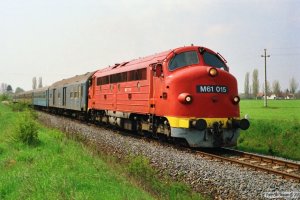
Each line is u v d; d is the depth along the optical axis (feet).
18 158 41.63
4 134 67.10
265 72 178.09
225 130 50.55
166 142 57.31
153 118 57.93
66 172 33.30
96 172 33.76
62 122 96.43
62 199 25.76
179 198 31.04
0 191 30.04
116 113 74.54
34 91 217.77
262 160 44.29
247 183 31.71
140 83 61.46
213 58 55.26
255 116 108.78
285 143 64.28
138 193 29.45
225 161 42.39
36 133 53.36
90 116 101.30
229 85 51.75
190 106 49.62
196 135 49.34
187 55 54.13
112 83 77.25
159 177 37.50
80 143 56.13
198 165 38.50
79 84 107.55
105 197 26.66
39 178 31.14
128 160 43.88
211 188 32.40
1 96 353.10
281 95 464.65
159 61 54.80
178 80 50.39
